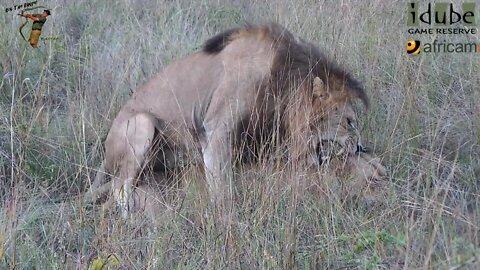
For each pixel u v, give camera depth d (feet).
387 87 40.63
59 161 38.60
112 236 30.37
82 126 37.83
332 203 31.40
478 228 27.14
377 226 30.04
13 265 29.48
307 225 31.01
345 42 41.91
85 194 35.37
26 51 44.93
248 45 36.09
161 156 37.76
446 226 28.22
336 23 42.86
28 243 31.30
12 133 36.14
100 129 39.40
